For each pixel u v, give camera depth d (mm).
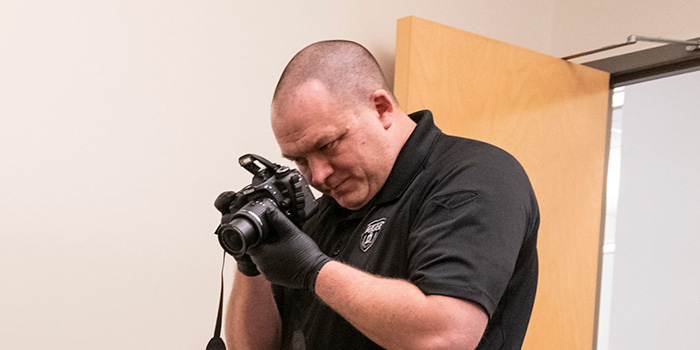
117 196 1880
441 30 2240
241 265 1302
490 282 1079
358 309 1095
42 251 1776
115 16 1896
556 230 2467
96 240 1847
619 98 3520
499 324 1258
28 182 1767
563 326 2471
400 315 1059
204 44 2023
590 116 2570
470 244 1098
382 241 1253
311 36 2217
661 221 3400
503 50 2375
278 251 1155
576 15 2732
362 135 1242
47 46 1805
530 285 1292
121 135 1892
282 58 2158
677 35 2443
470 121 2277
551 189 2459
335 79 1232
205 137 2016
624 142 3535
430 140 1298
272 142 2135
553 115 2475
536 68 2447
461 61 2275
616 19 2615
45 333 1774
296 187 1208
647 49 2521
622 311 3496
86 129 1845
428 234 1132
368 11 2338
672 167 3381
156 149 1939
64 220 1807
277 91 1272
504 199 1144
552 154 2467
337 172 1261
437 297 1060
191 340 1984
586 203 2553
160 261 1938
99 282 1848
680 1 2443
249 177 2092
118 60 1895
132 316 1892
